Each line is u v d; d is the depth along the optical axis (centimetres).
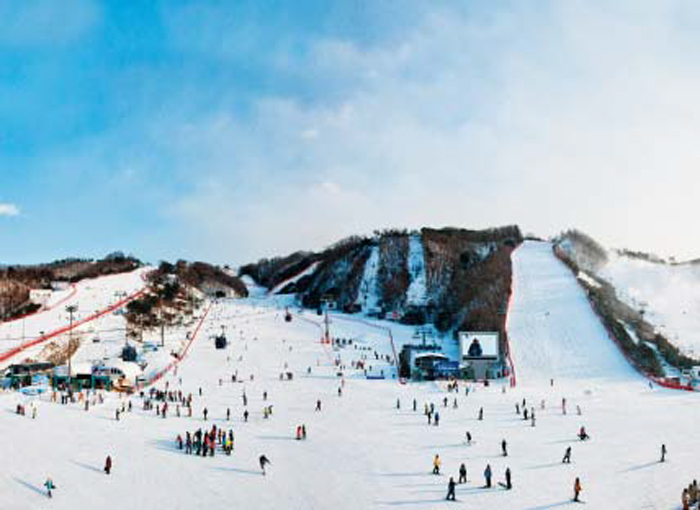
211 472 4603
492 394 8544
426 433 6109
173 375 10044
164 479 4341
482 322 12644
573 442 5688
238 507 3888
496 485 4391
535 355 10894
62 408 6369
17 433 4966
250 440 5725
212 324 16725
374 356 12562
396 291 19825
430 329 15862
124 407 6925
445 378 10212
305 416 6931
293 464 4922
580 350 11012
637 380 9612
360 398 8181
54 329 11931
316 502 4016
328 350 13062
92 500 3800
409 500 4062
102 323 13375
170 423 6256
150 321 14725
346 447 5512
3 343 10469
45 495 3766
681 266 19938
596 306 12875
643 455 5156
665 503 3941
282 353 12694
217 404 7575
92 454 4744
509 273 15750
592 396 8369
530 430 6238
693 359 11644
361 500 4059
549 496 4128
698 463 4869
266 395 8050
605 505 3938
